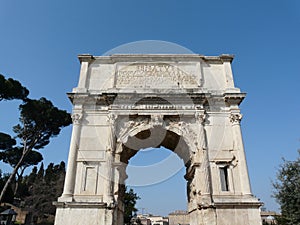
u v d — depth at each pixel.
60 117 41.78
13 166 49.28
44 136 42.84
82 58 29.98
